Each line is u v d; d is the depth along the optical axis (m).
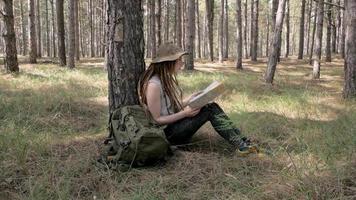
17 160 4.11
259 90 10.97
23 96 8.03
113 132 4.16
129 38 4.57
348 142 4.62
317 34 17.45
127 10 4.54
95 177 3.77
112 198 3.40
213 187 3.59
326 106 8.11
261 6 46.59
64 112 6.70
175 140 4.56
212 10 28.55
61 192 3.42
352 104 8.53
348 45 9.70
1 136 4.86
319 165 3.92
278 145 4.79
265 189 3.40
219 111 4.45
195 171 3.89
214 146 4.69
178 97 4.91
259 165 4.04
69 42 16.91
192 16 18.42
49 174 3.81
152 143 3.88
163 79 4.38
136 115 4.14
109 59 4.64
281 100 8.71
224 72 19.23
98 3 39.69
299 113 7.24
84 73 14.12
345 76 9.88
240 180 3.64
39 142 4.76
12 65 12.62
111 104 4.70
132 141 3.83
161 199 3.38
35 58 18.78
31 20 18.56
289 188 3.37
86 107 7.21
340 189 3.26
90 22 36.03
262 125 5.86
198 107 4.32
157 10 19.20
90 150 4.48
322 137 5.04
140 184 3.61
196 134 5.06
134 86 4.64
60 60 18.28
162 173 3.89
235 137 4.38
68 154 4.46
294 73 21.00
